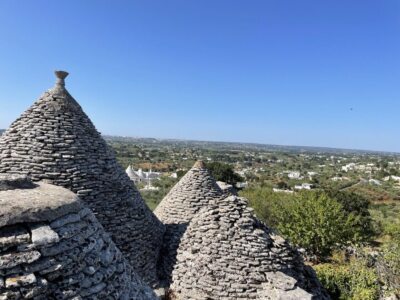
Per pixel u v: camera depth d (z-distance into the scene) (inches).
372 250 1047.6
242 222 359.3
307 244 1013.2
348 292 650.8
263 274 340.2
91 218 196.2
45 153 335.9
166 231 427.5
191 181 463.8
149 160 5723.4
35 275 141.8
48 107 358.9
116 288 181.9
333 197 1542.8
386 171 5880.9
